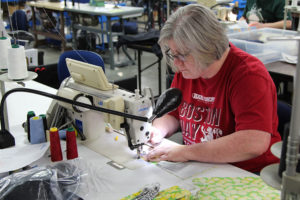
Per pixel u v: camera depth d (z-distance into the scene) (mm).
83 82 1549
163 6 6680
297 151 608
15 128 1626
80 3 6277
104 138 1604
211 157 1332
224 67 1384
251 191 1152
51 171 1124
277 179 668
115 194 1164
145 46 3840
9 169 1235
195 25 1196
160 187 1194
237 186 1188
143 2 7422
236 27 2938
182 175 1277
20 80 1461
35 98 2186
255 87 1298
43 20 6324
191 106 1549
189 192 1105
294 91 592
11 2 6660
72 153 1361
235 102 1344
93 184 1227
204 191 1160
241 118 1311
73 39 5898
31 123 1415
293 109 595
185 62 1287
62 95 1531
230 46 1432
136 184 1223
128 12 5242
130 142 1383
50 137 1336
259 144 1268
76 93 1495
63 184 1129
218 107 1444
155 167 1345
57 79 2971
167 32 1268
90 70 1445
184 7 1271
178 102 1200
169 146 1451
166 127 1658
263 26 3109
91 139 1581
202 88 1485
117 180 1252
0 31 2002
